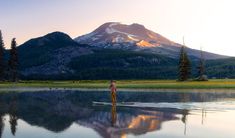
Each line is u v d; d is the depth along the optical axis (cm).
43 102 4156
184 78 12712
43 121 2369
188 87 8250
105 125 2161
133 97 4978
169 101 4156
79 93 6450
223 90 7144
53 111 3062
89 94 6059
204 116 2620
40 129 2012
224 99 4431
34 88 9125
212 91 6756
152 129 1988
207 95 5362
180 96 5147
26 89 8444
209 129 1986
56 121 2367
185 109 3167
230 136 1755
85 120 2414
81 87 9606
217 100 4269
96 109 3250
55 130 1977
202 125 2144
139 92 6475
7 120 2430
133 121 2353
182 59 12762
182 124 2194
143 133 1855
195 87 8200
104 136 1780
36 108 3350
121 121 2356
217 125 2145
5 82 13125
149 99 4534
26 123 2269
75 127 2083
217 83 9512
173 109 3177
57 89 8412
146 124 2200
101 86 9962
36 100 4506
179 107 3372
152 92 6456
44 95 5756
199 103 3812
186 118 2498
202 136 1758
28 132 1916
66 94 6075
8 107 3466
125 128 2033
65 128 2047
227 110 3059
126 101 4228
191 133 1848
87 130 1967
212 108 3253
